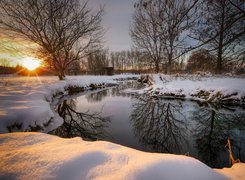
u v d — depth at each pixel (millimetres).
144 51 17188
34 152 1601
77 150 1608
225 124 6020
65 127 5484
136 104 9750
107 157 1498
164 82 14391
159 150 4223
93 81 19266
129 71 74625
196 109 8242
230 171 1467
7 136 2143
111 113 7789
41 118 4715
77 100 10727
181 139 4887
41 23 12352
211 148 4250
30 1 11656
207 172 1288
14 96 6402
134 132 5422
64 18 13188
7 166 1386
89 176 1262
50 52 13266
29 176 1271
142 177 1205
